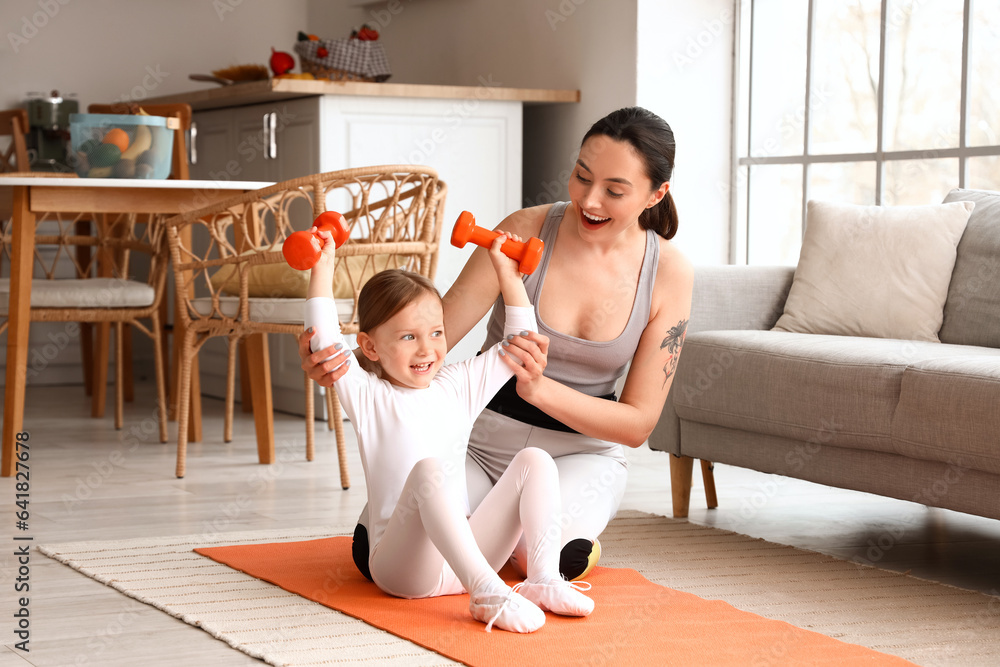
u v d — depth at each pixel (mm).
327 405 3967
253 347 3121
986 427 1870
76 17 4980
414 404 1765
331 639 1607
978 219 2654
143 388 4867
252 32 5336
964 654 1603
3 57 4863
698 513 2662
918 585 1980
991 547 2375
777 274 2881
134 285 3432
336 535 2299
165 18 5152
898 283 2648
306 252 1690
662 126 1748
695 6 3865
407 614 1700
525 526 1721
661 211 1970
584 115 4059
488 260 1933
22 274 2922
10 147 4273
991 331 2488
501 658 1498
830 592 1925
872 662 1517
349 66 4004
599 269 1916
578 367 1939
